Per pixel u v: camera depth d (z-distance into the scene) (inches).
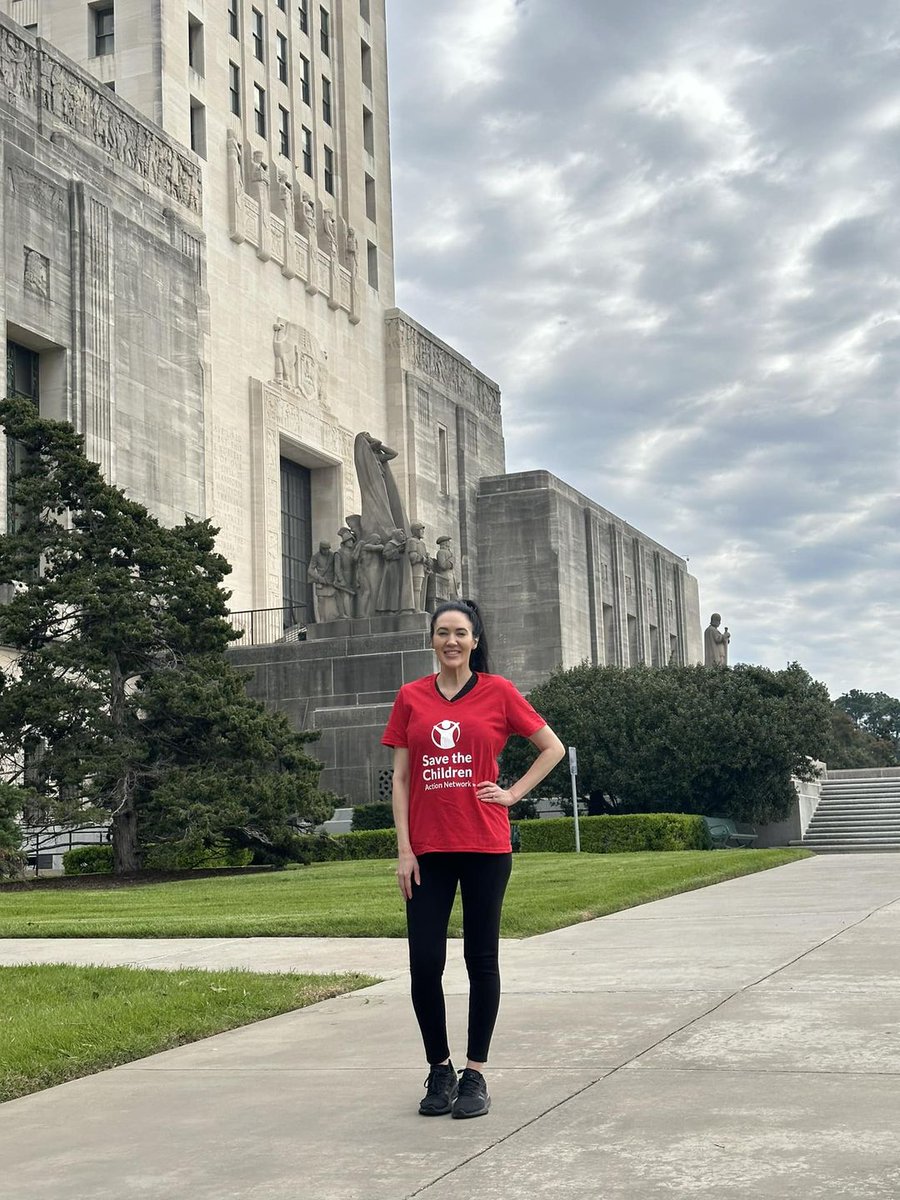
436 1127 219.1
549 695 1881.2
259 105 2568.9
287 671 1706.4
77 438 1262.3
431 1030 233.5
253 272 2429.9
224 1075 273.1
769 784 1790.1
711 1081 239.0
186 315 2137.1
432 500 2972.4
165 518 2021.4
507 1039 290.5
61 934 581.0
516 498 3149.6
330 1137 216.7
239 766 1218.6
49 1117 245.4
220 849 1318.9
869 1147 193.0
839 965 388.8
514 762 1800.0
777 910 607.2
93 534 1253.7
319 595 1774.1
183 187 2214.6
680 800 1797.5
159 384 2043.6
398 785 247.1
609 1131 209.3
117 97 2058.3
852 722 4261.8
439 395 3065.9
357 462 1845.5
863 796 2009.1
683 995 340.2
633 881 792.3
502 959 444.5
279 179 2556.6
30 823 1178.0
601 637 3307.1
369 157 3021.7
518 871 951.6
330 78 2878.9
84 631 1236.5
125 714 1220.5
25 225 1781.5
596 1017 312.8
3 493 1644.9
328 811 1243.2
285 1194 186.9
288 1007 355.6
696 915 597.6
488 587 3134.8
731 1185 178.5
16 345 1820.9
